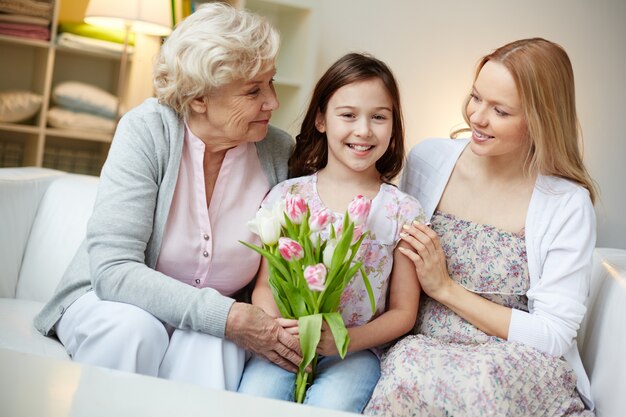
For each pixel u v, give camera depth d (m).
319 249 1.64
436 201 2.00
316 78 4.35
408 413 1.67
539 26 4.84
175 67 1.75
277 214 1.66
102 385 1.09
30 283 2.25
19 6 3.91
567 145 1.90
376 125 1.85
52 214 2.30
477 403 1.63
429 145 2.08
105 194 1.77
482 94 1.85
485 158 1.98
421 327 1.92
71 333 1.78
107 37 4.10
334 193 1.90
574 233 1.85
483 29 4.75
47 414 0.97
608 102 4.98
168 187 1.79
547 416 1.71
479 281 1.89
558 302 1.81
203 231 1.83
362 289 1.83
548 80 1.83
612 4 4.93
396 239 1.86
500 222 1.93
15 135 4.23
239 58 1.72
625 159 5.01
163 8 3.86
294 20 4.15
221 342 1.69
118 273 1.70
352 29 4.43
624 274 2.00
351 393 1.71
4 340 1.78
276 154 2.01
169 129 1.82
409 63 4.60
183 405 1.05
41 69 4.10
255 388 1.68
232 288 1.90
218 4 1.81
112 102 4.16
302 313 1.66
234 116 1.78
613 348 1.85
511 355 1.71
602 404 1.82
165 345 1.69
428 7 4.61
